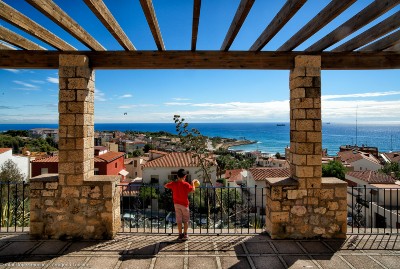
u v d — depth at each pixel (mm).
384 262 3619
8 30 3875
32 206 4359
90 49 4402
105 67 4645
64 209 4359
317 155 4445
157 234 4590
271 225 4426
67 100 4355
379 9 2982
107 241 4262
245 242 4262
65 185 4359
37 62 4500
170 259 3664
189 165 24922
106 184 4363
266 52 4641
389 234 4586
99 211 4363
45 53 4496
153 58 4629
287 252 3914
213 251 3928
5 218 5750
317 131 4457
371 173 20625
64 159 4359
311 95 4469
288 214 4402
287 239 4383
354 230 4891
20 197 9766
